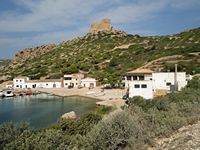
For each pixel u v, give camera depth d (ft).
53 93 442.09
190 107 91.40
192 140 55.88
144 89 257.34
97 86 489.26
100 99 335.06
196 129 64.28
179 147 53.01
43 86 539.70
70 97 397.19
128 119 58.85
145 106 130.11
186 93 158.51
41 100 375.45
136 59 566.77
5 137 47.93
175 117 74.90
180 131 65.16
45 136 48.21
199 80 240.94
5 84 577.02
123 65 554.05
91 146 52.24
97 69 589.32
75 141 53.21
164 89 282.15
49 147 44.73
